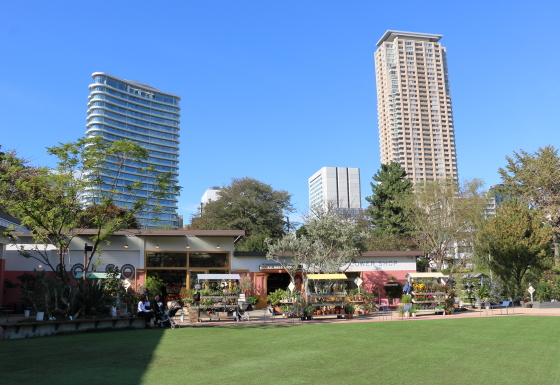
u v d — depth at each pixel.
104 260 28.80
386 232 49.88
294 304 23.72
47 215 18.39
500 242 32.53
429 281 29.33
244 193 59.78
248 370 9.23
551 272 36.53
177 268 29.92
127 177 119.88
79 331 16.27
